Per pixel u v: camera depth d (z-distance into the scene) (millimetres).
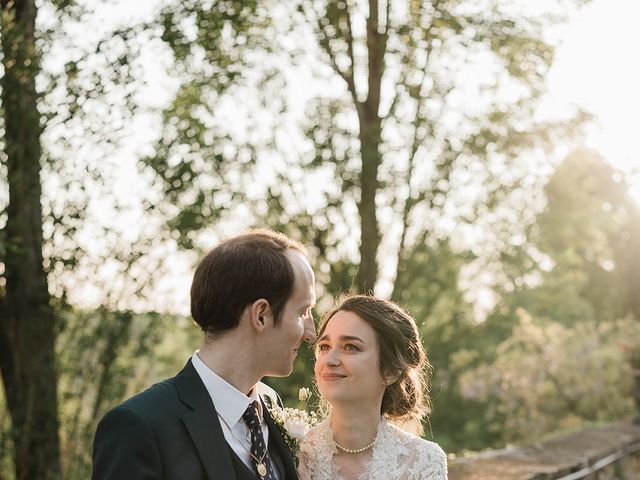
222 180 7691
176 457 2186
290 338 2377
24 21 6043
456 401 12500
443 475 3178
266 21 8062
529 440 13078
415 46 8383
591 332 14594
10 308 6625
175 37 6191
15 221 6289
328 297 9219
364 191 9000
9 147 6000
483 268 9789
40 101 5949
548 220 9523
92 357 6797
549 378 13695
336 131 9023
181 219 6633
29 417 6656
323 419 3457
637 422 10758
